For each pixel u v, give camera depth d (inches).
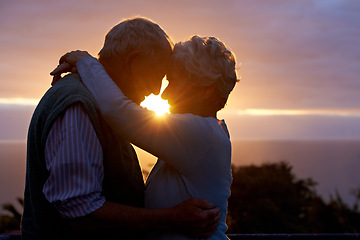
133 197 56.1
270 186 1077.1
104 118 52.9
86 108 50.5
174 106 59.9
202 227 52.7
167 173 58.1
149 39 57.4
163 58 58.7
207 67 57.5
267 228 1008.9
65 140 48.1
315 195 1125.1
